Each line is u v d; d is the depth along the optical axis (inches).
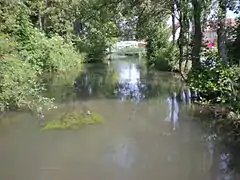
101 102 476.1
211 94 445.7
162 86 632.4
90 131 333.4
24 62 617.9
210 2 521.0
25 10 751.1
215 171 241.6
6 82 398.9
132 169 245.6
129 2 752.3
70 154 272.8
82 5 898.7
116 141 303.6
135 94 546.6
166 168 247.6
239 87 386.0
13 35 679.1
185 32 663.1
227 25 500.4
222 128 339.3
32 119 369.7
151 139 311.1
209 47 552.7
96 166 251.0
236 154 271.7
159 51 1008.9
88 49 1334.9
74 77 788.0
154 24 975.0
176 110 420.8
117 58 1557.6
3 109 393.1
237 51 470.6
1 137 313.4
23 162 257.6
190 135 320.5
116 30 1376.7
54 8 1135.0
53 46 910.4
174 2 713.0
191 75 478.3
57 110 414.9
